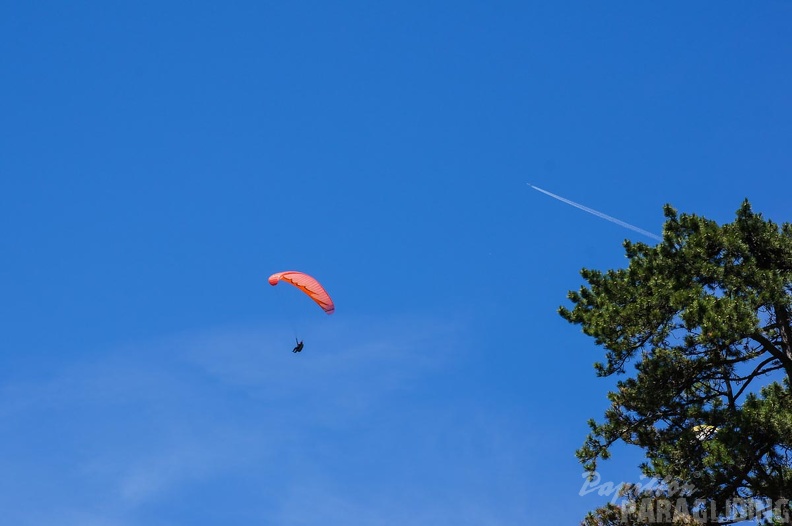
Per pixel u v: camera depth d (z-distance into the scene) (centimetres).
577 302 4416
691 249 4062
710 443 3753
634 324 4038
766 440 3688
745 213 4153
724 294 4019
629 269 4259
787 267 4062
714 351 3962
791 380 3866
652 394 3991
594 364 4197
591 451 4122
